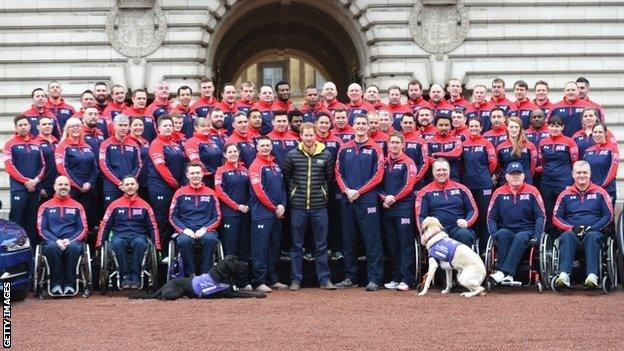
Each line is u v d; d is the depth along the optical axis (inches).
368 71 1090.7
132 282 633.6
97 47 1072.8
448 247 620.4
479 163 692.7
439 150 700.7
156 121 762.8
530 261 637.9
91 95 765.3
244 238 679.1
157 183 685.3
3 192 1057.5
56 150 686.5
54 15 1074.1
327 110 764.6
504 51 1080.2
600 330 479.8
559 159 698.8
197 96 1069.8
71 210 650.8
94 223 713.0
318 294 634.2
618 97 1083.9
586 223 637.3
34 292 647.8
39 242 692.1
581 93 781.9
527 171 694.5
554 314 530.6
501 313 535.5
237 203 666.8
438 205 660.7
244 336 466.9
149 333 478.9
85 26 1072.2
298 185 668.7
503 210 652.1
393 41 1083.3
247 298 607.2
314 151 671.1
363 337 462.6
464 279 613.6
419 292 642.2
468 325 495.8
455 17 1080.2
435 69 1075.3
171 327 494.6
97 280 678.5
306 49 1609.3
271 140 692.1
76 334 480.4
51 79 1072.2
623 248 618.8
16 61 1072.2
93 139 721.6
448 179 667.4
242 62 1638.8
